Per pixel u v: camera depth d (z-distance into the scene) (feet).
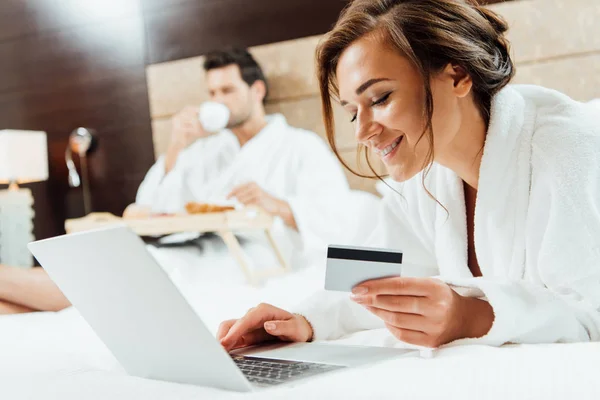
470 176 3.66
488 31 3.43
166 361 2.56
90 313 2.77
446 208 3.89
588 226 3.14
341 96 3.40
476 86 3.42
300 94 11.25
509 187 3.44
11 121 13.23
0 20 13.15
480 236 3.61
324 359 2.84
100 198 12.80
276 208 10.30
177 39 12.10
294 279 8.04
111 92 12.58
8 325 4.71
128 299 2.48
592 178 3.19
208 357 2.34
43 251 2.70
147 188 11.87
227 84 11.27
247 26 11.62
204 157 11.57
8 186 13.14
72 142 12.64
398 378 2.33
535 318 3.01
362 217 10.19
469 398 2.06
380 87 3.20
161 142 12.30
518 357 2.60
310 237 10.14
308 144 10.94
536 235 3.35
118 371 3.10
